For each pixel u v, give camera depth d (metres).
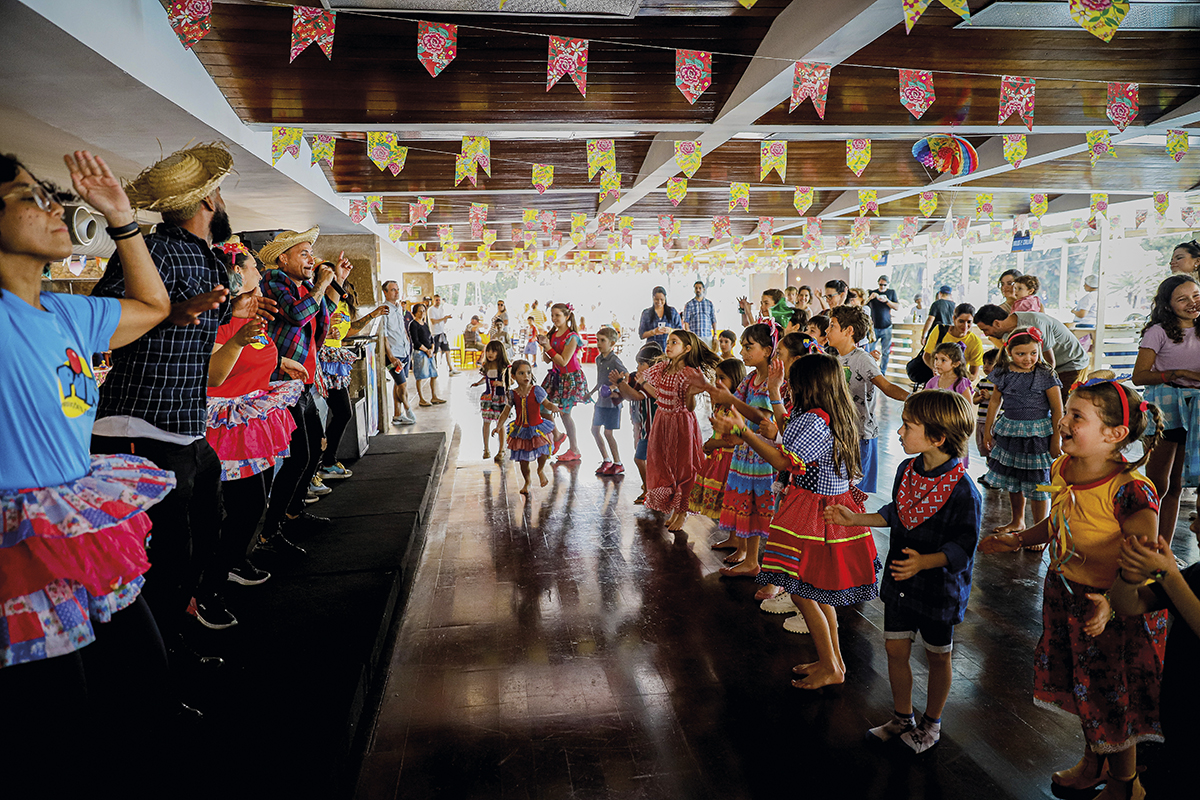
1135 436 1.96
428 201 6.49
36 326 1.53
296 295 3.60
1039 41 4.15
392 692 2.87
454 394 13.57
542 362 20.73
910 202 9.84
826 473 2.74
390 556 3.89
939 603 2.33
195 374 2.27
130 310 1.81
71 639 1.56
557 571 4.22
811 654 3.16
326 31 2.91
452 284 29.20
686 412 4.82
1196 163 7.47
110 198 1.73
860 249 15.19
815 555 2.74
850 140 5.26
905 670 2.45
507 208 9.12
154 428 2.19
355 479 5.76
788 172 7.33
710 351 4.81
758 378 4.06
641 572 4.19
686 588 3.93
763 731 2.57
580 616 3.59
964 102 5.00
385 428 8.84
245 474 2.87
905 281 16.08
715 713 2.70
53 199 1.54
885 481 6.27
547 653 3.20
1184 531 4.66
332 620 3.04
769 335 4.05
